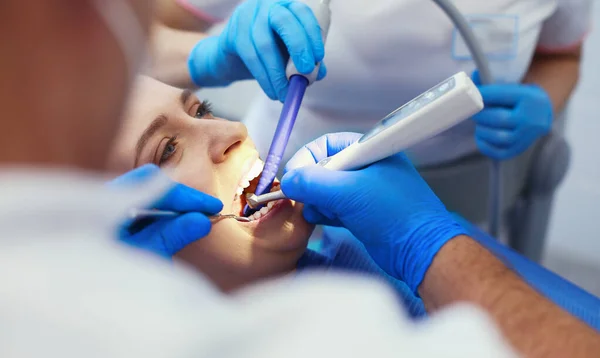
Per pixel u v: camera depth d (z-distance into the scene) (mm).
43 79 335
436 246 770
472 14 1217
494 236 1422
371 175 845
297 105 1001
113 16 354
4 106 328
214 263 986
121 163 545
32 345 328
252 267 995
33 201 337
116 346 335
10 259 343
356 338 368
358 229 850
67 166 361
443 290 729
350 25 1231
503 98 1243
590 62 2146
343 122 1422
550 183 1554
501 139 1261
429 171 1440
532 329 567
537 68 1496
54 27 332
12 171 339
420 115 752
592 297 1165
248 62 1093
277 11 1049
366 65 1274
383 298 403
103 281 357
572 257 2166
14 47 323
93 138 369
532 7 1251
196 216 846
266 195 938
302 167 877
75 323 336
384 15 1202
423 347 377
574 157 2232
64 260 353
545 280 1208
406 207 817
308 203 892
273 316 376
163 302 362
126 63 374
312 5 1215
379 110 1380
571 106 2189
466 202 1550
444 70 1279
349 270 1116
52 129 347
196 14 1437
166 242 841
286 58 1083
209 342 348
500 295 630
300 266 1125
